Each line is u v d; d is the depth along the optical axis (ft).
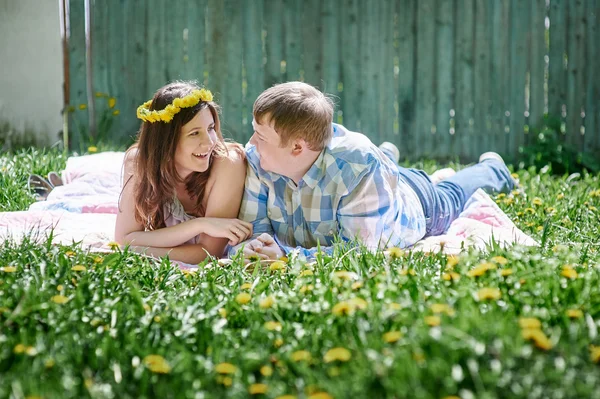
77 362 7.99
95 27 25.62
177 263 11.98
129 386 7.61
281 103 12.43
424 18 26.00
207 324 8.96
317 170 13.08
